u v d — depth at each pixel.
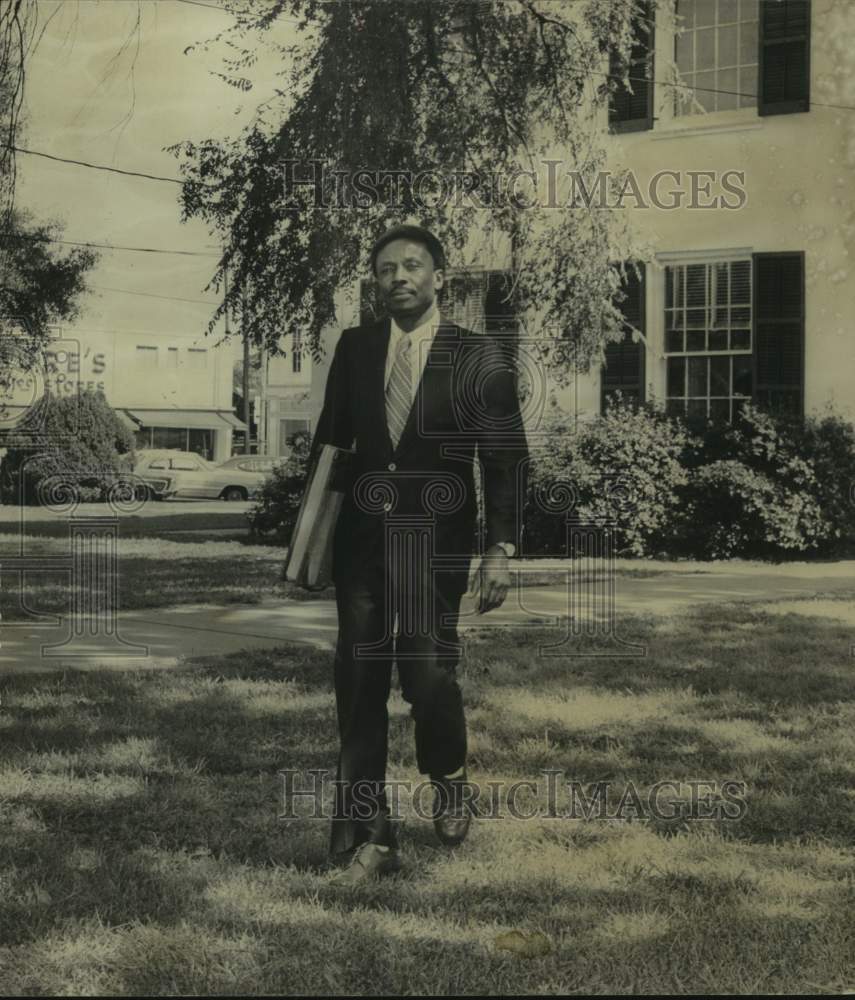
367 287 11.37
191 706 5.46
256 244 11.41
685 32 12.70
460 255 11.62
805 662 6.52
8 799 4.10
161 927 3.03
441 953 2.88
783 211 12.38
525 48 11.11
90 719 5.24
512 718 5.24
